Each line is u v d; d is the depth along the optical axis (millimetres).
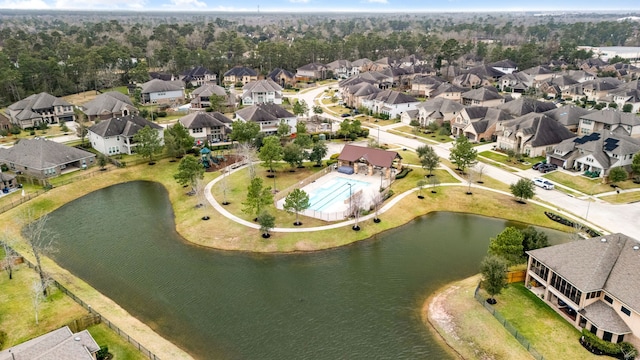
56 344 37969
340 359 42938
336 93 179250
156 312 50000
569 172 88938
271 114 116625
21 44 196375
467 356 43094
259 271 58125
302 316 49188
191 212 73750
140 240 66312
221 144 108125
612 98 147750
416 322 48281
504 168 93812
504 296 50750
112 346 42812
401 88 185875
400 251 63281
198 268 58781
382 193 78438
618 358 41375
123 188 86625
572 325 45719
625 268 44656
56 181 85062
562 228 69188
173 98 158250
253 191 66688
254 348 44375
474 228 70500
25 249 62188
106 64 183375
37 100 125375
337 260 60750
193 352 43844
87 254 62250
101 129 101125
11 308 47750
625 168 86125
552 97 164625
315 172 90875
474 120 116000
